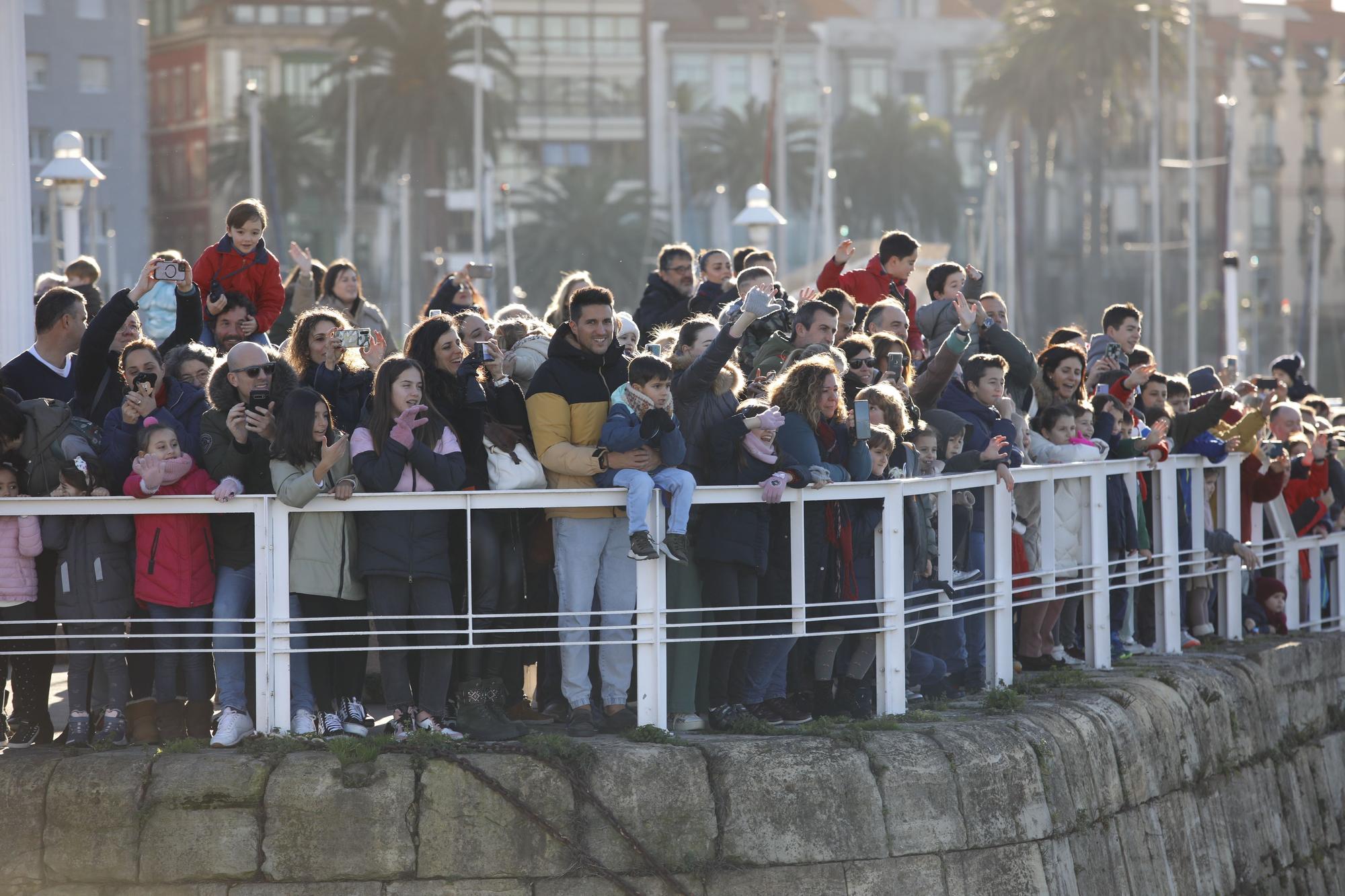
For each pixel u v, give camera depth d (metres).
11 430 25.02
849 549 27.20
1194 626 38.84
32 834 23.17
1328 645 41.72
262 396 24.31
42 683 25.78
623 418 24.59
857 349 29.33
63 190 56.31
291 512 24.61
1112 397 34.84
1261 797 35.72
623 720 25.45
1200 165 185.25
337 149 199.75
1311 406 48.75
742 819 23.89
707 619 26.52
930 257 66.56
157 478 23.81
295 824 23.11
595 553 25.53
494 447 25.33
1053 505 31.75
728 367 27.08
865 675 27.48
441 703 25.03
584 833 23.52
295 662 25.16
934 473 29.83
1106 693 30.53
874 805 24.39
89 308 36.50
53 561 25.81
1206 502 39.00
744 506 25.88
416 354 25.38
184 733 25.69
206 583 24.98
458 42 196.38
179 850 23.05
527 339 29.02
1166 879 30.02
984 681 30.80
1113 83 198.00
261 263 31.69
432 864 23.27
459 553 25.92
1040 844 25.83
